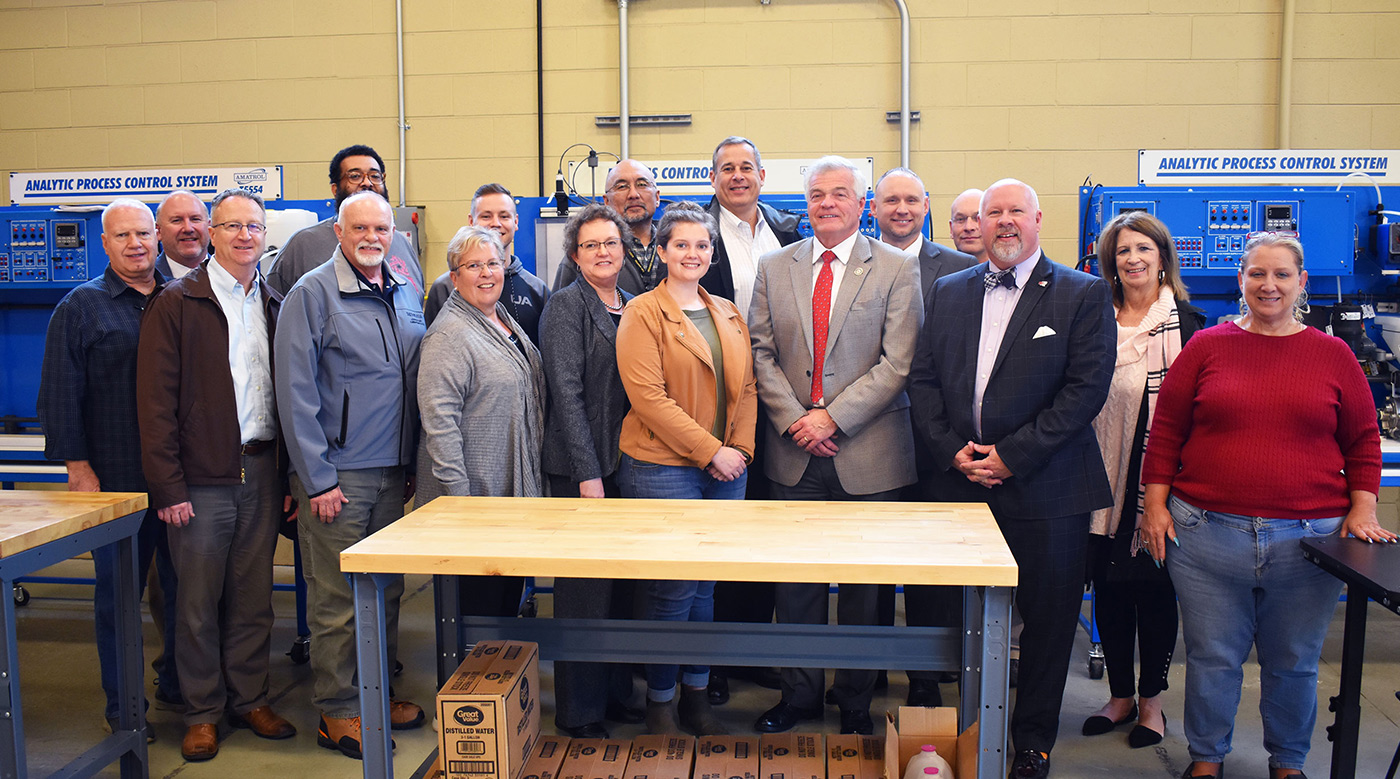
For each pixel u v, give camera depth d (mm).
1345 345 2178
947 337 2416
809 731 2711
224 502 2520
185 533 2488
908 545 1815
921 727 1944
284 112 5160
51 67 5250
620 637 2070
